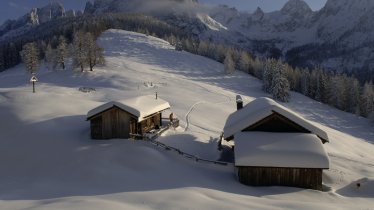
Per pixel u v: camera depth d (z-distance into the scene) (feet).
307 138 92.89
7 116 123.75
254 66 463.83
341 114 339.98
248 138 93.50
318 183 86.84
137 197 60.39
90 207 51.57
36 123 117.39
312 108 346.13
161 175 84.89
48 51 384.06
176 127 136.46
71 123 121.19
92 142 106.11
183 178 83.30
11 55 477.36
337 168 105.29
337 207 61.62
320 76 399.24
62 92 206.39
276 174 87.20
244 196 69.15
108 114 109.09
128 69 345.31
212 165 97.40
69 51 368.68
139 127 114.11
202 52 578.66
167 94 230.27
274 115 98.22
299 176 87.04
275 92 349.20
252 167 86.94
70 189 74.13
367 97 348.38
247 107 114.52
